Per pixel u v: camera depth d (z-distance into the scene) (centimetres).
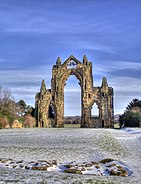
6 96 12438
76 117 15588
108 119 11831
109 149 3331
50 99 12744
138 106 13350
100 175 1991
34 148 3353
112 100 12012
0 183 1529
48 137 5034
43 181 1597
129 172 2125
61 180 1638
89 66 12506
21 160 2552
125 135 5566
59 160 2608
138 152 3166
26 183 1540
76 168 2194
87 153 2981
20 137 5116
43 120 12538
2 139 4706
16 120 11138
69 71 12800
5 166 2273
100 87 12212
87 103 12212
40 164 2325
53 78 12900
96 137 4766
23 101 13388
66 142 4053
